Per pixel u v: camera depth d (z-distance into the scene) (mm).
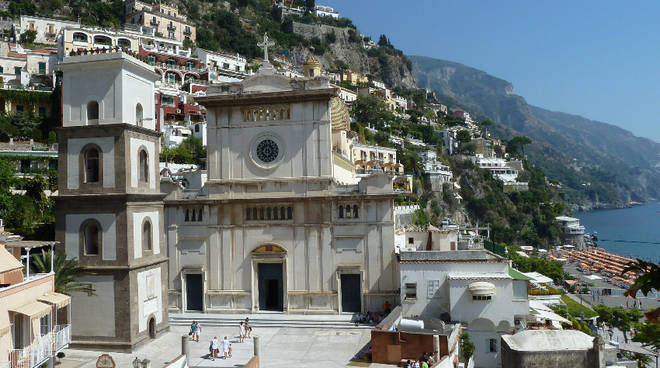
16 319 30844
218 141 53469
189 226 53500
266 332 46844
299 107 51969
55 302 32750
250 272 52125
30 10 164875
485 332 44844
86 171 41656
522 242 191000
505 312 44375
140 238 42281
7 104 100812
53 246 38969
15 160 75125
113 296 40344
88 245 41656
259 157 52812
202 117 125750
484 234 171125
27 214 51250
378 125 189750
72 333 40875
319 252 51125
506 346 29969
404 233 61344
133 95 42625
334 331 46781
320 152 51438
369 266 50281
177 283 53438
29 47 140500
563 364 28641
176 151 97000
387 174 50062
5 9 164000
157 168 46000
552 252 177875
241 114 53156
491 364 44469
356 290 50781
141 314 41844
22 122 94625
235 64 170000
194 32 190500
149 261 43125
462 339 42781
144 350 40812
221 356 39906
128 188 40781
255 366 35750
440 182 167875
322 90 50688
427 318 43125
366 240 50469
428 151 190125
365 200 50438
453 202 169750
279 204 51938
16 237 35750
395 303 49562
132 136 41781
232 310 51969
